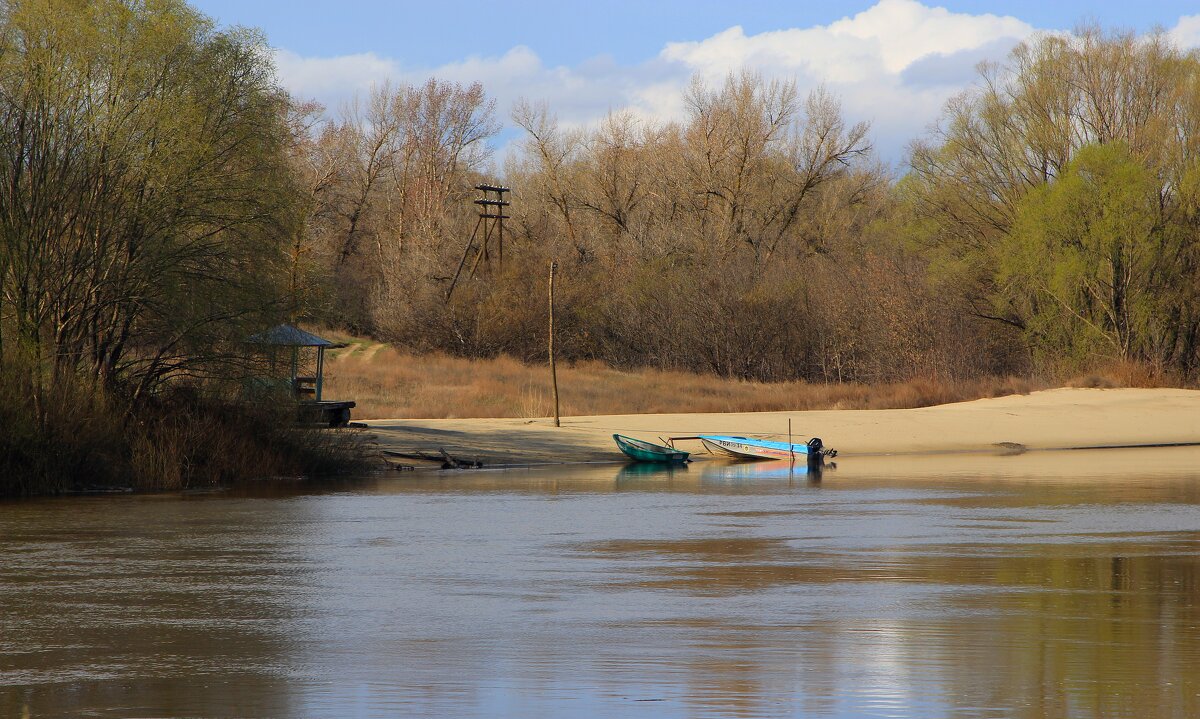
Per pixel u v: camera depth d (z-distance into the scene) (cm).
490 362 14400
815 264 15925
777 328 15062
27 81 5594
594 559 3666
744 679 2191
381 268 17362
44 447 5503
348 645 2495
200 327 5788
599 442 8194
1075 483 6169
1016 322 13338
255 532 4272
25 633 2619
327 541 4050
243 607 2905
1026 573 3400
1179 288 12350
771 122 17312
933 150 13975
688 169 17162
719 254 16188
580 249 17250
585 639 2541
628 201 17550
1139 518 4694
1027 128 13075
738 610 2858
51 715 1986
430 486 6009
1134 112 12812
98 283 5575
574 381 12794
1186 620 2744
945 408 10631
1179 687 2123
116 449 5750
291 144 6669
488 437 8081
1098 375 11869
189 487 5838
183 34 5847
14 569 3475
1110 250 12181
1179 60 12712
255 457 6231
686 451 7769
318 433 6694
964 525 4478
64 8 5647
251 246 5909
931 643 2494
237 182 5847
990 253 13188
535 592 3103
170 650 2455
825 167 17238
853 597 3031
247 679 2211
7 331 5547
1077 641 2509
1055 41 13075
